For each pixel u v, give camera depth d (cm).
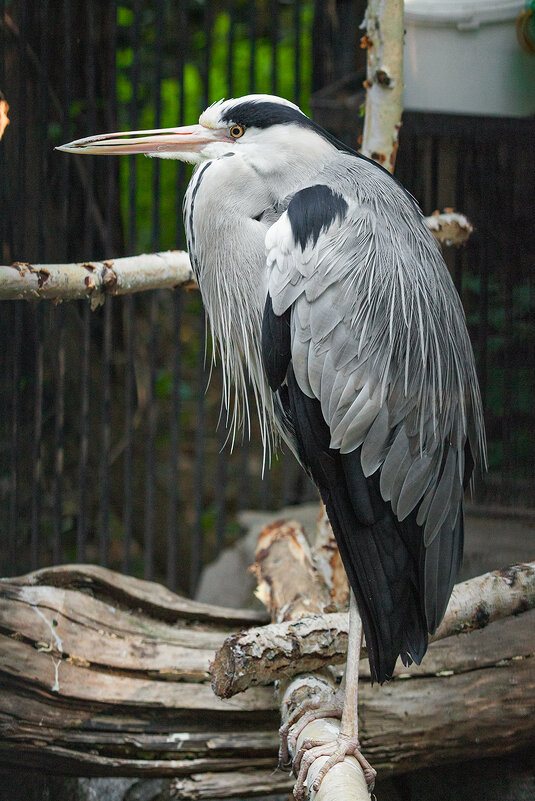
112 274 572
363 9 1098
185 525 1339
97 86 1010
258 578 646
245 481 1067
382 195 483
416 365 457
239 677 472
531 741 559
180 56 902
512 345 988
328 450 467
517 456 980
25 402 980
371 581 457
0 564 1015
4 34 789
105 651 546
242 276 500
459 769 592
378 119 656
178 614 597
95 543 1227
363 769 432
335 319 452
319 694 486
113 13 883
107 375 899
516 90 775
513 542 819
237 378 541
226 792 535
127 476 927
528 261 935
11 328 935
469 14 764
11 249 887
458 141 856
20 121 766
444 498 465
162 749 531
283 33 1662
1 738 518
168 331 1777
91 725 529
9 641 527
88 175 873
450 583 463
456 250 940
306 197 468
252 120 498
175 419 969
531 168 887
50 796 605
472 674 555
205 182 502
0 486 1009
